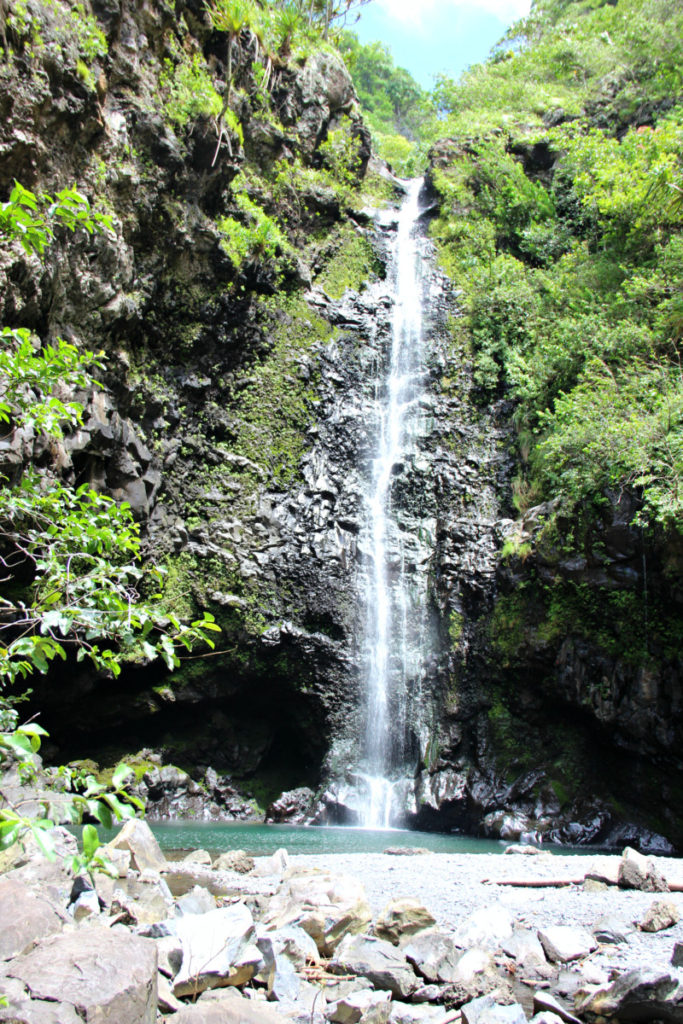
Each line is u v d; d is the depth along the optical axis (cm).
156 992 366
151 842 823
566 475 1519
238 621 1647
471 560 1730
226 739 1717
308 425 1891
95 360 569
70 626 380
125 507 498
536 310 2027
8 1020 297
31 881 573
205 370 1775
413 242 2327
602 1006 418
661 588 1402
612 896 696
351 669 1697
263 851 1092
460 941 538
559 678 1490
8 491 494
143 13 1543
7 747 263
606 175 1917
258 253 1883
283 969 476
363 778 1619
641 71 2611
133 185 1480
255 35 1973
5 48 1137
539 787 1468
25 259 1131
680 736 1341
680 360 1625
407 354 2117
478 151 2450
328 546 1769
